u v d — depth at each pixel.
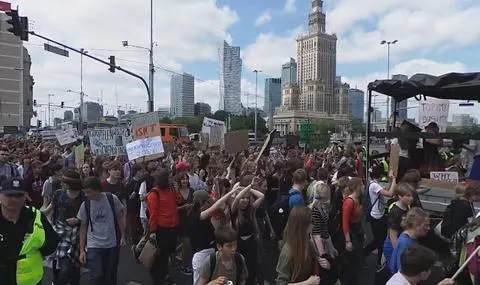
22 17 18.95
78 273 6.34
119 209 6.34
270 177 10.89
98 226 6.11
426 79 7.83
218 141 21.30
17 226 4.22
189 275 7.93
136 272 8.26
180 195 7.90
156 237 7.19
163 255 7.27
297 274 4.22
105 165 10.15
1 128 101.19
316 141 30.31
